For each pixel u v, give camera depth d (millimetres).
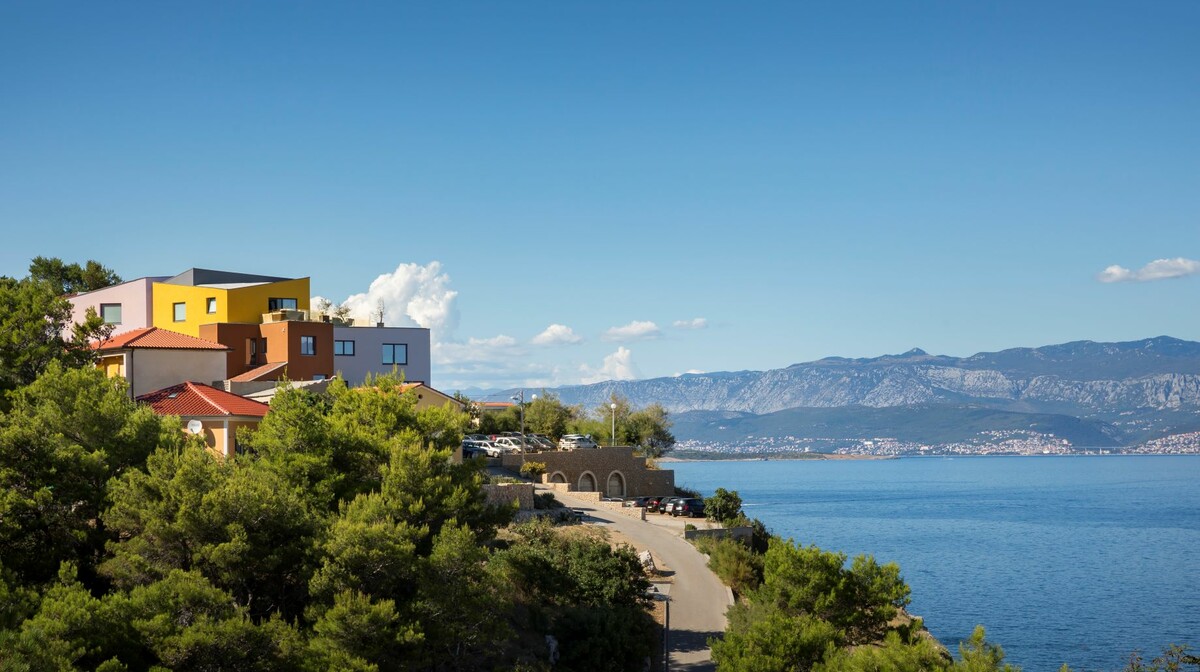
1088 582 111562
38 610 30125
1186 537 159625
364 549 35906
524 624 46375
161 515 35625
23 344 50188
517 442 101688
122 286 96938
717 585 61438
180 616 32406
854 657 37000
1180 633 84438
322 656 33062
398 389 48156
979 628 36688
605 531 73688
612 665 44969
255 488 36625
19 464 36844
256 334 89688
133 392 68062
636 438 140750
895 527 171250
